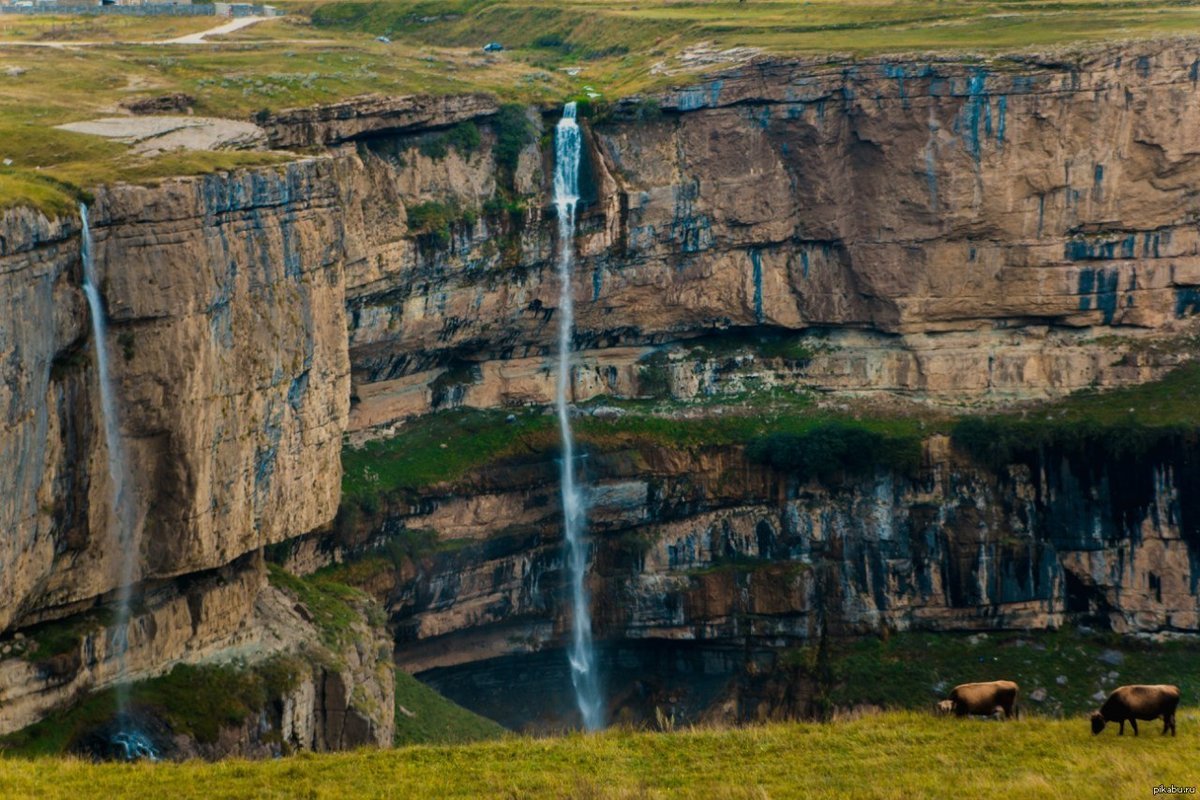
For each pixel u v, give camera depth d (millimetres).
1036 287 132250
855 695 119312
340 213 91438
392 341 118188
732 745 64500
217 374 82438
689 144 131125
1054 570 125000
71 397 75875
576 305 128750
